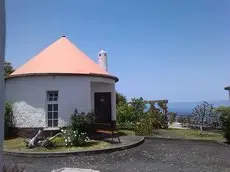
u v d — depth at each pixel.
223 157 11.16
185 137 16.19
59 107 14.73
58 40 17.83
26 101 15.02
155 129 20.02
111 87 17.62
